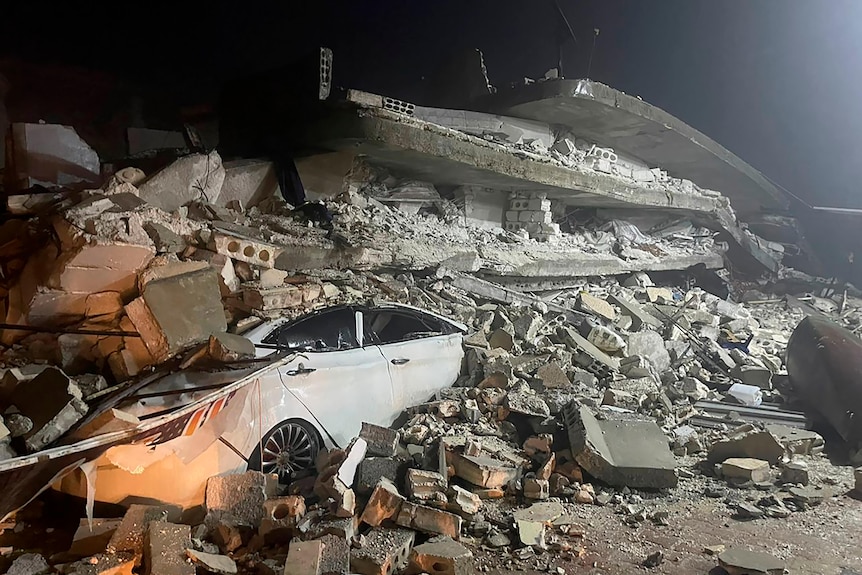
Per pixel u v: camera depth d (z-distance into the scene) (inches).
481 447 249.0
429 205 504.4
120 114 569.9
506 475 235.5
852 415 314.8
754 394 393.1
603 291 561.6
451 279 414.6
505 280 479.2
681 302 604.1
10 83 524.4
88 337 243.3
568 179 524.1
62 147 323.6
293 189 391.2
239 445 205.0
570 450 258.1
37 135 316.2
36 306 239.5
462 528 207.3
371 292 333.7
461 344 320.2
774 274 833.5
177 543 168.6
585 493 237.1
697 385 395.9
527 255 487.8
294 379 223.8
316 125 375.6
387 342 277.6
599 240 637.3
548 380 322.0
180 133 482.3
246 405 206.5
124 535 173.6
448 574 177.5
